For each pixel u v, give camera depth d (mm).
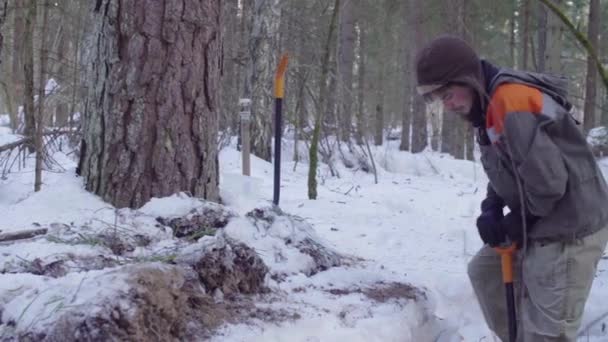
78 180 4707
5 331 2492
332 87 10992
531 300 2898
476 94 2836
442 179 11625
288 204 7133
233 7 14367
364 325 3264
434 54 2785
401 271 4652
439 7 17516
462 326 4066
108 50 4559
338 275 3865
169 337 2592
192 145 4672
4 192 6105
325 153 10836
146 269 2609
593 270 2826
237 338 2783
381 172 11562
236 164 9977
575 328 2814
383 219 6590
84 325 2385
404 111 23141
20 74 9367
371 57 20812
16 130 9344
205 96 4723
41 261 3270
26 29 6203
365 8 17922
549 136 2688
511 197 2895
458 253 5375
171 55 4559
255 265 3336
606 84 3234
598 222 2781
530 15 15594
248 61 11688
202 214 4211
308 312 3209
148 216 4176
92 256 3416
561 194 2652
